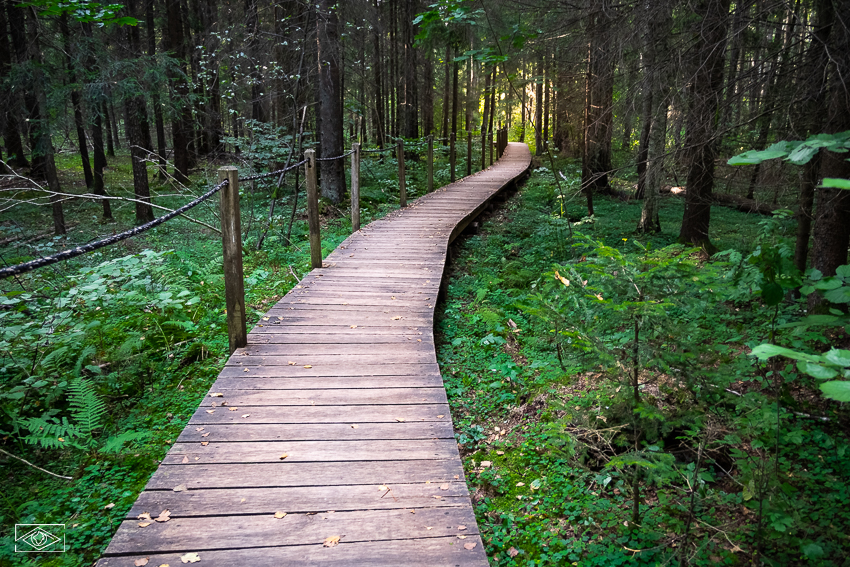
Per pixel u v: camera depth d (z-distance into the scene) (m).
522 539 3.20
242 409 3.65
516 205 14.32
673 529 3.10
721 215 12.21
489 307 6.69
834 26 3.91
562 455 3.55
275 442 3.27
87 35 11.20
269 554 2.37
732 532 3.00
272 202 10.17
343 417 3.57
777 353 1.24
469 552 2.41
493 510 3.46
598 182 14.77
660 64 5.11
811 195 5.00
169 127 22.25
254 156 10.26
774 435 2.84
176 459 3.07
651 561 2.91
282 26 13.45
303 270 7.97
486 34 9.95
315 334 5.04
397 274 6.98
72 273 8.15
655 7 5.09
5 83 10.72
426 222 10.16
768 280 2.06
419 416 3.60
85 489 3.47
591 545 3.07
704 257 7.81
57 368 4.50
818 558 2.72
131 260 5.89
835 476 3.25
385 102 24.42
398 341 4.89
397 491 2.82
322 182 12.95
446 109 29.06
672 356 2.79
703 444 2.89
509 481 3.70
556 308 3.35
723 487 3.42
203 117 18.94
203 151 22.69
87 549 2.97
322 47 12.25
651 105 5.68
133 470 3.68
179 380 4.84
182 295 5.48
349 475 2.95
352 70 19.72
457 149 25.75
